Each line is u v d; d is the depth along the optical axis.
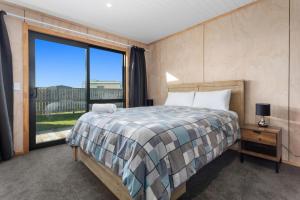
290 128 2.24
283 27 2.29
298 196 1.53
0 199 1.51
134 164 1.11
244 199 1.50
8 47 2.46
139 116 1.88
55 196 1.55
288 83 2.25
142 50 4.25
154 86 4.36
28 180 1.82
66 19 3.07
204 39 3.23
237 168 2.11
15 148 2.59
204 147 1.55
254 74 2.57
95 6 2.64
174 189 1.22
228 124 2.10
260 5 2.49
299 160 2.17
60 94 3.26
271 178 1.86
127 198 1.27
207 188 1.67
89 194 1.57
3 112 2.32
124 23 3.25
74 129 2.12
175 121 1.56
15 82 2.60
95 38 3.55
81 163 2.25
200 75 3.31
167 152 1.22
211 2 2.55
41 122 3.05
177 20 3.12
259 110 2.21
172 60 3.88
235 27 2.78
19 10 2.64
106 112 2.19
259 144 2.21
